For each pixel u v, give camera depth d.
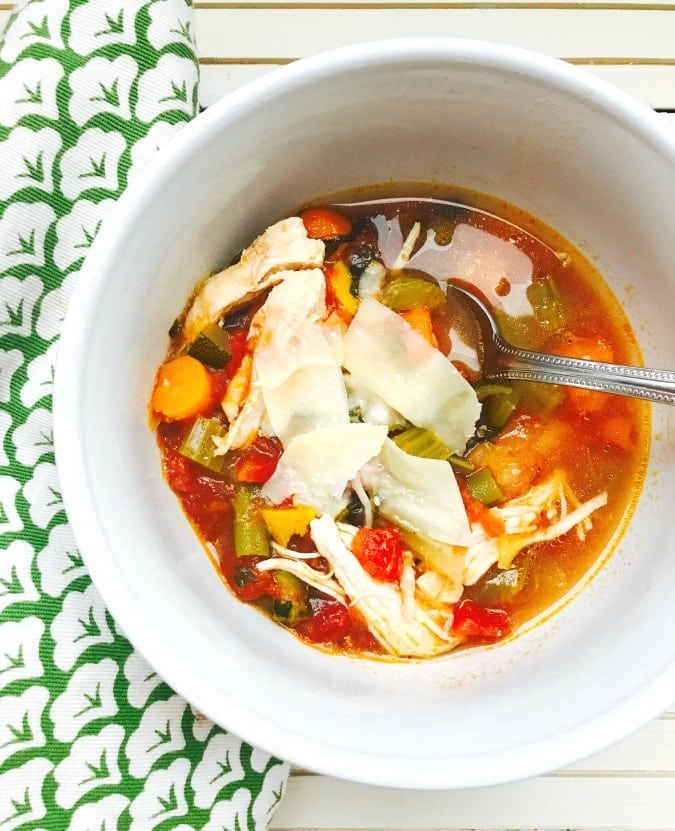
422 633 0.31
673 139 0.28
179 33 0.32
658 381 0.29
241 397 0.32
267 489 0.31
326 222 0.32
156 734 0.32
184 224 0.29
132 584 0.27
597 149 0.30
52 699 0.31
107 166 0.32
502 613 0.32
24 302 0.32
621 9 0.36
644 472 0.32
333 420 0.31
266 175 0.30
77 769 0.31
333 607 0.32
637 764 0.35
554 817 0.35
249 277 0.31
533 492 0.32
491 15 0.36
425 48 0.28
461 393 0.32
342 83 0.28
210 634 0.29
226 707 0.27
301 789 0.35
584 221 0.32
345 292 0.32
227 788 0.32
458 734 0.28
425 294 0.32
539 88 0.28
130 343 0.29
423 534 0.31
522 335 0.33
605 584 0.32
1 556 0.31
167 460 0.31
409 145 0.31
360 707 0.29
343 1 0.35
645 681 0.28
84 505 0.27
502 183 0.32
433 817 0.35
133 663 0.32
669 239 0.30
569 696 0.28
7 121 0.31
